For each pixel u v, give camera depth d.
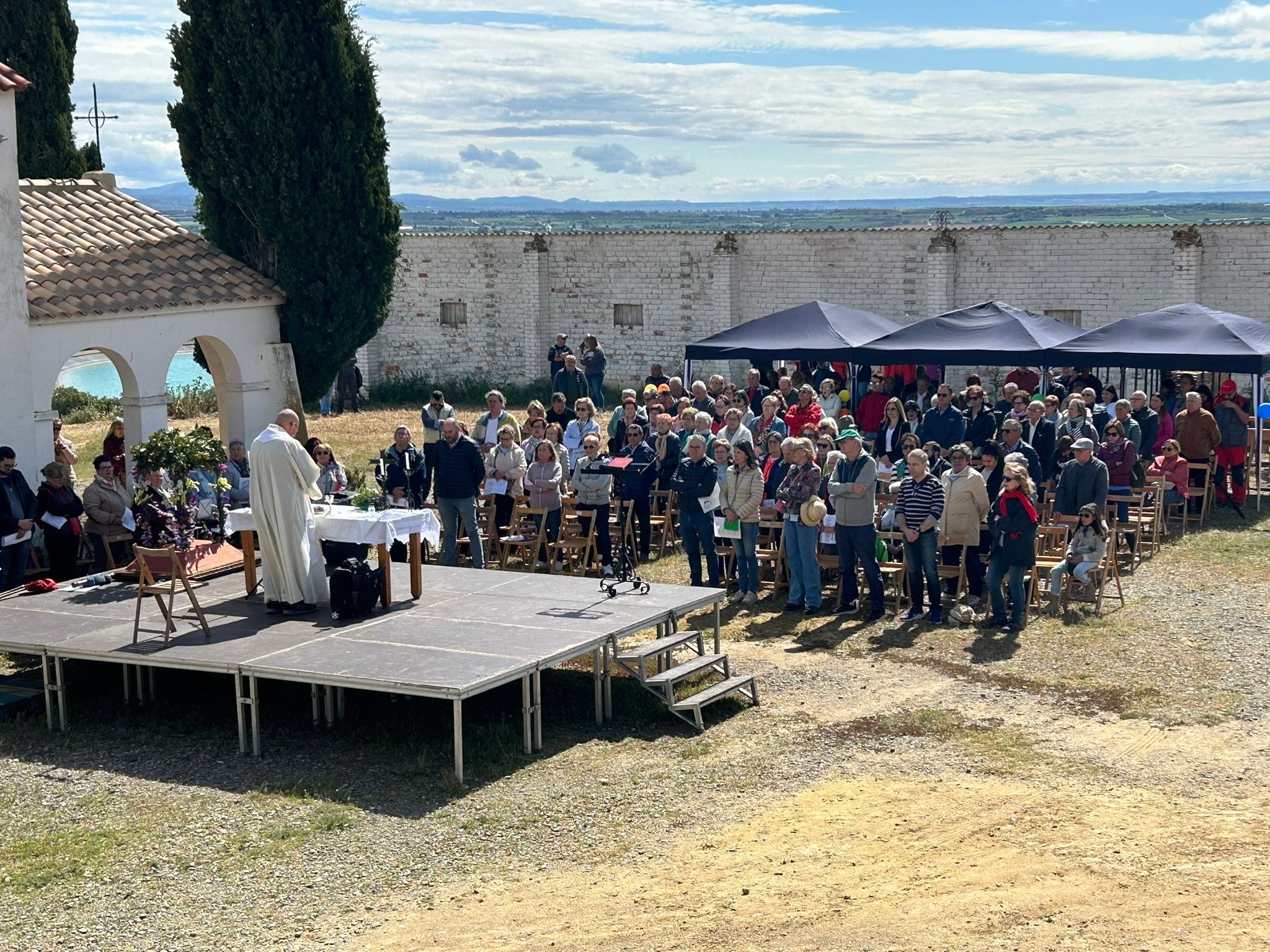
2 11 25.33
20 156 25.62
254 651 10.64
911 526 13.02
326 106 18.48
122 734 11.08
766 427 17.22
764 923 7.43
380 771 10.03
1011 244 27.89
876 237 29.19
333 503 14.60
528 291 33.06
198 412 31.88
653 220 188.38
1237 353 17.48
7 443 15.16
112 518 14.73
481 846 8.67
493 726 10.80
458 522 15.80
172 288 17.19
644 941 7.30
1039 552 14.34
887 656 12.31
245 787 9.85
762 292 30.75
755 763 9.95
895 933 7.24
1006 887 7.72
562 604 12.02
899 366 22.20
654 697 11.55
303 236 18.41
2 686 12.12
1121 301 27.03
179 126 18.89
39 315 15.41
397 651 10.54
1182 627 12.81
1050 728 10.35
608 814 9.12
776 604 14.23
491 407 17.38
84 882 8.33
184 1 18.75
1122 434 15.86
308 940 7.51
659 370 21.53
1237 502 18.33
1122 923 7.20
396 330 34.56
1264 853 7.98
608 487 15.32
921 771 9.62
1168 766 9.51
